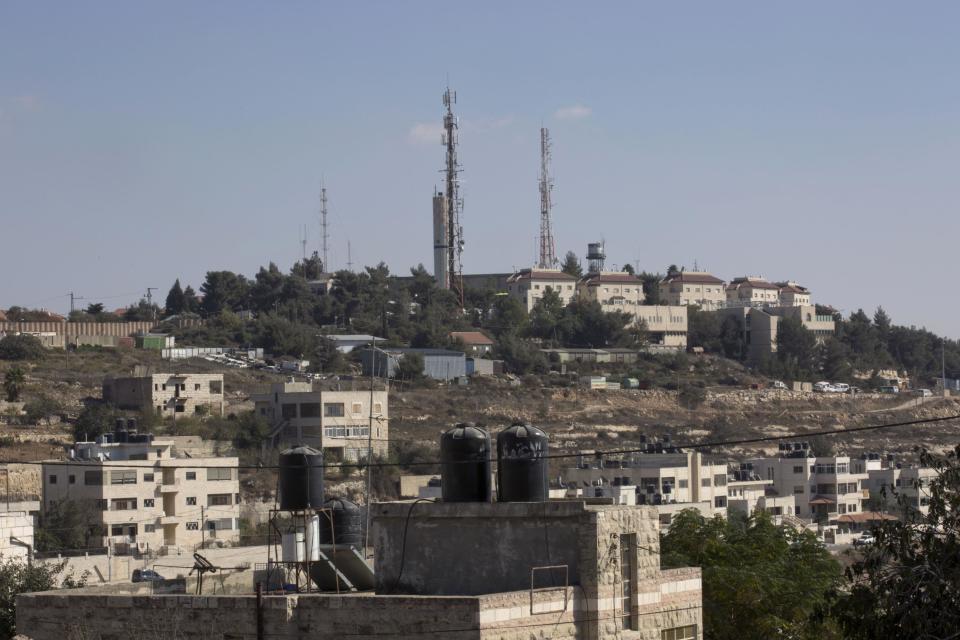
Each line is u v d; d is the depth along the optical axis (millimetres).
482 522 50375
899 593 45594
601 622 48188
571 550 48844
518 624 45688
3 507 172375
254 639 47781
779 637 67625
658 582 51344
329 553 53781
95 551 168875
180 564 135625
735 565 73000
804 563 75875
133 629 49906
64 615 51125
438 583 50812
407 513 51531
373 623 46031
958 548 45781
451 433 51750
